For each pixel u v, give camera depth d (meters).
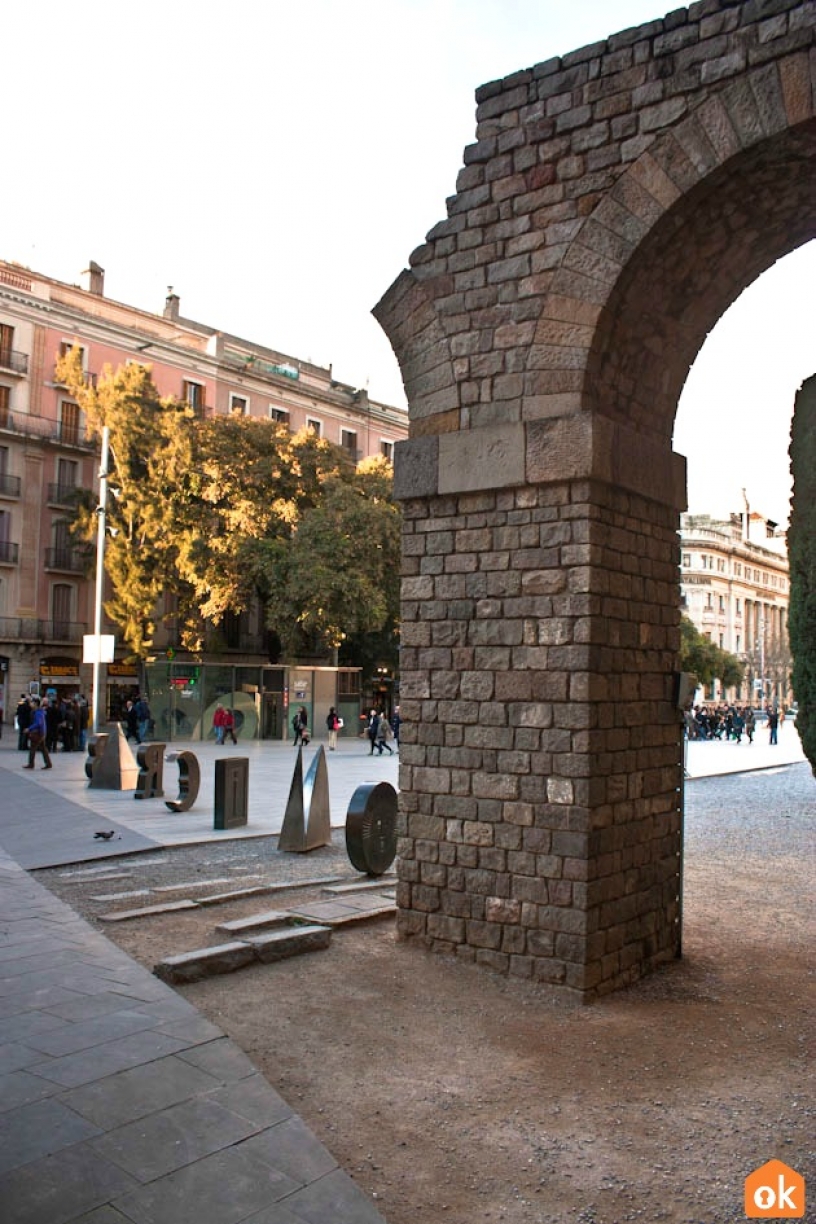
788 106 6.28
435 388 7.90
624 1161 4.36
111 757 18.31
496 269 7.60
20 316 38.75
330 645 36.94
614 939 7.01
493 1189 4.11
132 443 36.31
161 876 10.51
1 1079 4.84
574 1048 5.76
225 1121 4.48
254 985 6.77
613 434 7.12
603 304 7.00
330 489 37.00
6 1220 3.60
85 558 39.25
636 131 6.96
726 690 92.06
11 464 38.69
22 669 38.97
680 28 6.81
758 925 9.00
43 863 10.89
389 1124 4.69
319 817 12.62
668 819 7.88
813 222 7.36
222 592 35.91
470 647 7.54
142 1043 5.37
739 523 130.50
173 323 44.72
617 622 7.27
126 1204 3.76
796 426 4.77
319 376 52.53
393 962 7.37
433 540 7.85
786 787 22.61
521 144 7.54
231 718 32.22
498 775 7.27
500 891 7.18
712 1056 5.65
